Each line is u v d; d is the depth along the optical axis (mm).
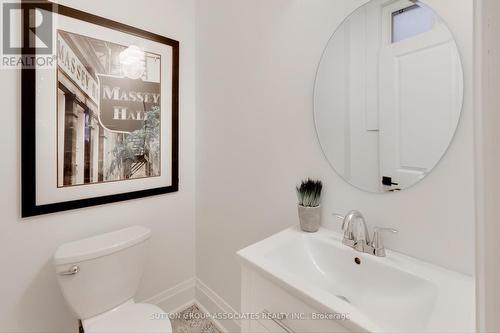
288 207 1220
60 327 1304
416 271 763
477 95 281
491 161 263
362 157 960
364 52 940
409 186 846
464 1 720
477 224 283
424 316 640
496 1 259
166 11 1637
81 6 1291
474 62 287
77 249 1180
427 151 805
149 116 1575
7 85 1116
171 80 1670
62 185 1263
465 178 733
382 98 901
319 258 977
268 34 1274
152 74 1573
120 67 1434
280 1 1209
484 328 274
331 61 1031
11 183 1142
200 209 1831
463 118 732
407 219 854
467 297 641
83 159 1324
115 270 1234
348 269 897
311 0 1087
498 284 258
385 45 886
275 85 1253
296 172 1181
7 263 1148
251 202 1418
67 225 1304
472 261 728
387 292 790
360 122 960
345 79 995
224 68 1558
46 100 1197
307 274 939
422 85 808
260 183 1359
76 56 1276
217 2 1584
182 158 1790
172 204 1749
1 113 1105
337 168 1033
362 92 951
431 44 784
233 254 1555
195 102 1838
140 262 1351
